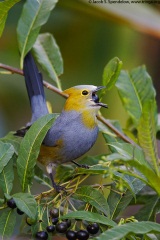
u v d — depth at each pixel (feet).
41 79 38.68
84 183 47.78
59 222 28.78
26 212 26.86
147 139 26.27
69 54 52.85
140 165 25.45
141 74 37.93
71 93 36.65
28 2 36.65
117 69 34.60
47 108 38.58
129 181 29.32
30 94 38.60
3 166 29.12
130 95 37.58
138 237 27.91
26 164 29.68
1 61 52.95
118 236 23.62
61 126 35.99
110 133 36.14
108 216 28.58
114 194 31.24
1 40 52.47
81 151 36.50
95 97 36.37
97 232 29.73
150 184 26.94
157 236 28.84
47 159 36.73
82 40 52.39
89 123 36.22
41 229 28.96
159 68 54.34
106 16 45.32
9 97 53.42
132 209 48.52
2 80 52.75
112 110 49.39
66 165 36.86
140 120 25.89
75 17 51.01
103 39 52.11
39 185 50.83
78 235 28.43
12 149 29.55
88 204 29.71
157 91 54.85
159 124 36.70
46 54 38.86
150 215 31.89
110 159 24.26
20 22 36.47
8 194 28.09
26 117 54.75
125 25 45.42
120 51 52.01
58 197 30.71
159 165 27.86
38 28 36.42
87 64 52.90
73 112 36.11
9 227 28.96
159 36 44.55
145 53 53.26
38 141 29.48
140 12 44.75
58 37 52.29
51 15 50.72
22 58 36.65
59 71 38.58
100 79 52.65
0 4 32.40
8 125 53.88
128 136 37.24
